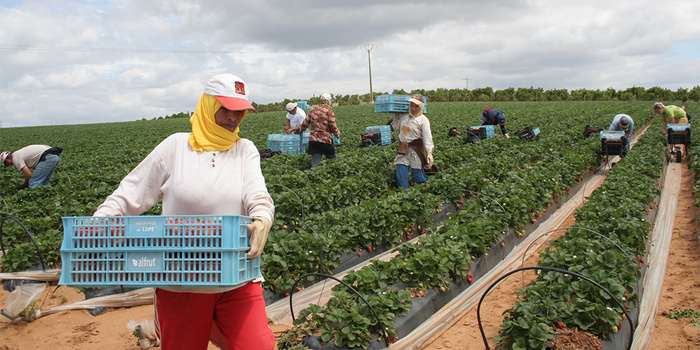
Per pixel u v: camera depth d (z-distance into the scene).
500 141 17.84
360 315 4.66
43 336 5.40
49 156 12.38
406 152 11.09
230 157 3.12
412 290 5.71
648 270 7.02
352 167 13.09
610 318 4.59
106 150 24.19
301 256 6.41
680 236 8.68
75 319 5.79
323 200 9.79
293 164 14.29
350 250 7.52
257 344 2.95
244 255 2.81
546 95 94.38
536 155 15.78
